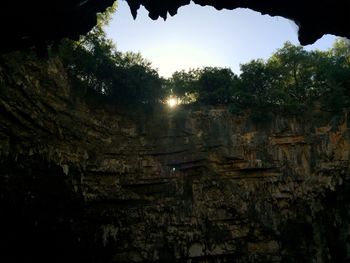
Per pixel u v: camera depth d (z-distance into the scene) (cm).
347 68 4359
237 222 3803
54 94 3053
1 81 2389
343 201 3825
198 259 3647
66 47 3388
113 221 3491
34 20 1007
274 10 1099
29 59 2734
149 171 3856
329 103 4122
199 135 4069
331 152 3900
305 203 3872
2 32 1000
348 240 3681
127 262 3456
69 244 2962
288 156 4022
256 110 4181
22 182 2517
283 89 4575
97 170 3428
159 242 3600
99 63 3759
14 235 2425
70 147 3158
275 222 3816
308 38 1112
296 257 3694
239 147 4031
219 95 4438
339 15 1038
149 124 4034
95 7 1099
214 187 3909
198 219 3756
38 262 2636
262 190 3947
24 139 2628
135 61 4184
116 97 3919
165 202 3775
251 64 4666
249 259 3681
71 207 3045
